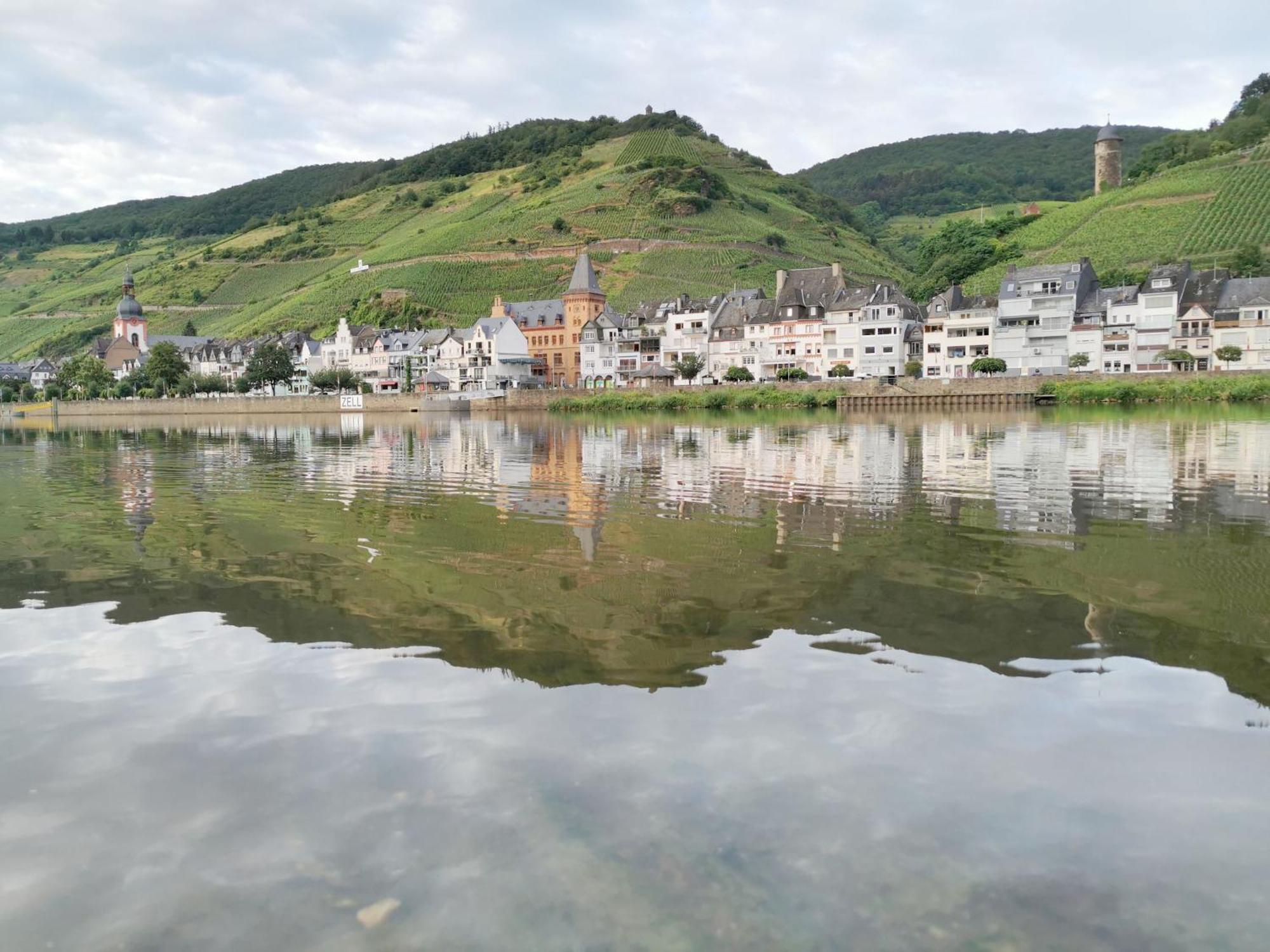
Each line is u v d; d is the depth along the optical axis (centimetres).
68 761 938
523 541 2147
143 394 17375
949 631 1355
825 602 1532
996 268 16800
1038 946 642
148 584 1736
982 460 3944
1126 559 1869
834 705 1064
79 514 2731
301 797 856
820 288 14012
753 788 865
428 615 1480
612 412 11494
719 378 14512
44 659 1273
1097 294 12169
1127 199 17212
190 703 1095
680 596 1586
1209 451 4216
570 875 727
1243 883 713
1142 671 1175
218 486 3506
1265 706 1059
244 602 1582
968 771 897
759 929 660
